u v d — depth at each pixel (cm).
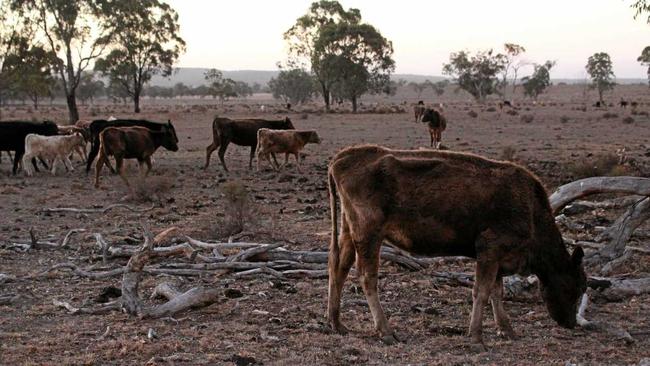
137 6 6538
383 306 910
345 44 8400
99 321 834
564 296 782
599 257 1105
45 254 1224
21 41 5188
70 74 5550
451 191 735
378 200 743
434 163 748
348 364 683
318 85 9969
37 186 2166
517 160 2633
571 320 792
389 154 760
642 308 902
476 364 684
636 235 1342
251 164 2672
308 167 2684
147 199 1845
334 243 793
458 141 3747
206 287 1001
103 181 2297
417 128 4931
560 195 1152
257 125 2652
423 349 728
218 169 2647
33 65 5294
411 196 739
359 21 8912
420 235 751
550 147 3284
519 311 895
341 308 902
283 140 2528
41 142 2448
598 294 939
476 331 741
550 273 781
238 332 789
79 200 1877
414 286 1010
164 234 1063
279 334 782
